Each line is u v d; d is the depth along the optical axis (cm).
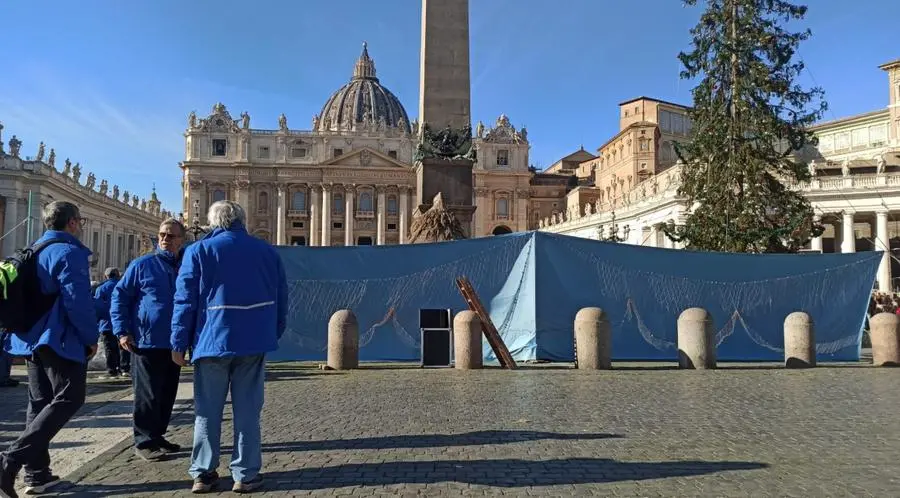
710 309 1379
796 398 852
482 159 11212
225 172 10550
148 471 538
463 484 482
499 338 1219
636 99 8262
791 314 1266
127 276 600
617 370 1166
